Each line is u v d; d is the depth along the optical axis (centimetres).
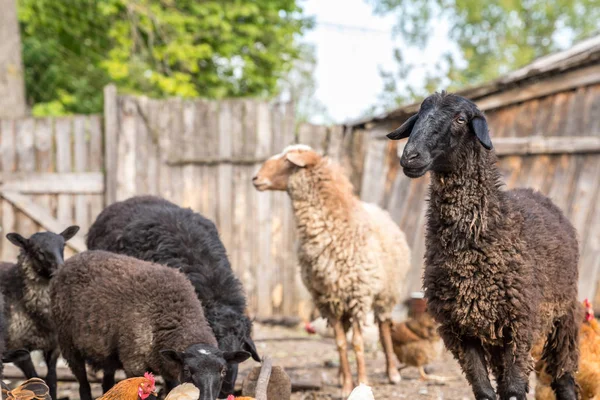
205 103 1128
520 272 461
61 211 1130
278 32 1781
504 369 470
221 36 1688
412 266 1091
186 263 607
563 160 1038
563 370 541
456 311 473
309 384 709
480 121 454
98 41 1853
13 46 1347
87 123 1182
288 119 1128
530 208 512
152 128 1122
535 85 1055
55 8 1769
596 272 1006
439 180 473
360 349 693
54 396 651
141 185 1124
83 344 554
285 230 1135
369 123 1137
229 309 579
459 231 466
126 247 638
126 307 535
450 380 766
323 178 689
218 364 475
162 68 1723
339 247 679
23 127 1130
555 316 521
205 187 1134
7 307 645
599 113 1021
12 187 1126
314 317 1125
